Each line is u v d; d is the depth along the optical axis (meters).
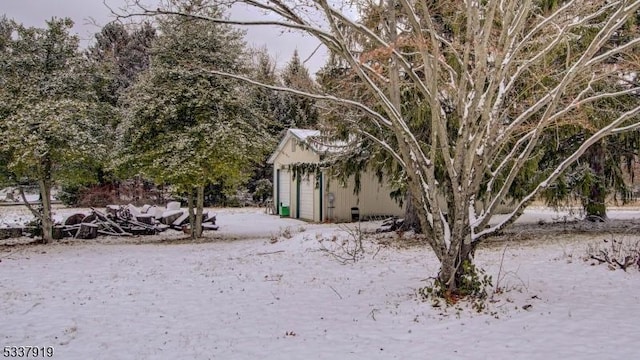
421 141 11.40
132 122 14.61
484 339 5.17
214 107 15.08
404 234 13.80
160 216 18.80
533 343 4.97
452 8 8.00
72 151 13.16
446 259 6.59
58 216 22.64
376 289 7.82
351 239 12.58
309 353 4.99
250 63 16.06
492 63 6.55
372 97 9.88
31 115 13.04
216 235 16.84
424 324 5.80
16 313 6.69
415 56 8.29
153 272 9.72
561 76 8.75
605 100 10.66
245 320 6.27
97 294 7.82
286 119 24.75
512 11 5.81
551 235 12.51
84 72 14.45
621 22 5.73
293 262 10.60
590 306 6.18
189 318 6.40
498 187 10.91
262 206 31.45
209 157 14.42
